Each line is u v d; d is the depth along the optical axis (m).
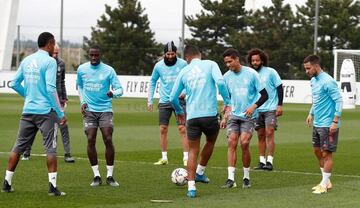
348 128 29.53
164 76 17.06
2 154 18.41
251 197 12.37
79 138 23.55
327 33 69.81
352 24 70.69
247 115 13.52
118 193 12.73
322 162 13.45
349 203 11.76
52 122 12.45
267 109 16.61
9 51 58.53
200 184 13.94
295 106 45.00
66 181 14.12
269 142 16.58
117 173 15.38
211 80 12.84
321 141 13.12
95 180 13.67
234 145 13.74
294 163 17.72
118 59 76.56
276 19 73.31
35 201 11.78
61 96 17.11
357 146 22.31
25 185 13.40
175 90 13.03
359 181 14.46
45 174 14.82
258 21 73.19
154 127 28.55
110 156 13.73
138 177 14.79
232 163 13.71
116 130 27.02
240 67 13.91
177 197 12.36
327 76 13.12
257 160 18.44
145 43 77.00
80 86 14.20
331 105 13.09
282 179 14.80
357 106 46.41
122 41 76.75
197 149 12.73
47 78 12.37
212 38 74.38
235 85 13.88
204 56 72.94
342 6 70.31
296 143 23.00
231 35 72.62
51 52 12.66
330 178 14.92
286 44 71.06
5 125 28.02
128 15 77.44
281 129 28.48
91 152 13.69
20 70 12.64
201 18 73.06
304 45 70.75
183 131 16.86
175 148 20.92
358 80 47.94
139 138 23.95
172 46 16.94
